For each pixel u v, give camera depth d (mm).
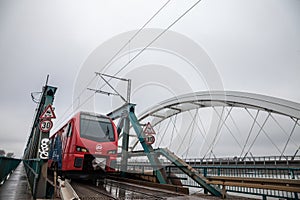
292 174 10242
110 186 12117
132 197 8516
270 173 11344
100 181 14016
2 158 9352
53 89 9320
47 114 7754
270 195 8812
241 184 8898
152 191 10438
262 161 17125
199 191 11953
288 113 18688
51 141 17156
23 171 24781
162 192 10219
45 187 7191
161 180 11961
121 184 13141
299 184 7270
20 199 7105
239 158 18734
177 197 8930
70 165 11359
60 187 6773
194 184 12547
